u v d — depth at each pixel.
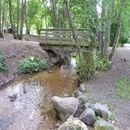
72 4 13.38
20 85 11.06
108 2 12.71
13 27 19.95
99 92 9.13
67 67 14.48
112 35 15.65
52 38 14.12
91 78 11.08
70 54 14.91
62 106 7.35
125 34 18.23
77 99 7.81
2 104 8.66
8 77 11.63
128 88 9.69
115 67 12.92
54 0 18.53
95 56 11.41
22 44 15.56
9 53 13.64
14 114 7.89
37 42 17.34
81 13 13.14
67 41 13.23
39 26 26.64
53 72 13.46
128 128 6.34
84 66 11.03
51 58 15.05
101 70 12.34
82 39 12.12
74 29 11.64
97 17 12.78
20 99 9.22
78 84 10.86
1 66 11.63
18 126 7.10
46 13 22.12
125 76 11.40
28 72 13.00
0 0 19.64
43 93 9.96
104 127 6.01
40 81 11.73
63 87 10.70
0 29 19.50
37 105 8.63
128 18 13.97
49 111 8.05
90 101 8.02
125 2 12.56
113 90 9.39
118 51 16.81
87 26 12.95
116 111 7.37
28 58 13.87
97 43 12.55
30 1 24.19
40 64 13.76
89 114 6.73
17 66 13.03
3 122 7.33
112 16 12.95
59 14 18.55
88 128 6.45
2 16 20.78
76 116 7.25
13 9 22.02
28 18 25.52
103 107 7.27
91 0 12.57
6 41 16.58
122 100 8.33
